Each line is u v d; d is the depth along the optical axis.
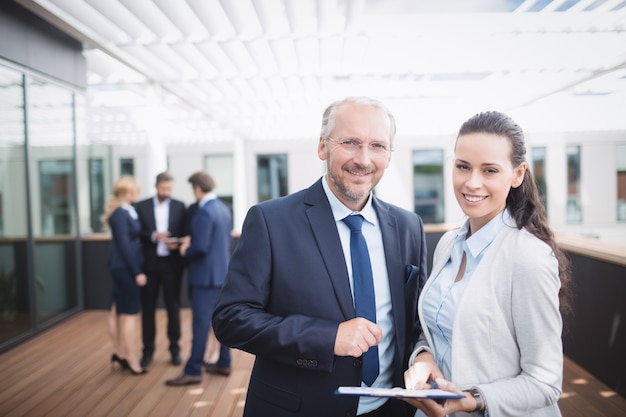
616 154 8.74
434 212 12.53
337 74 5.01
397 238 1.54
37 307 4.87
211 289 3.58
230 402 3.29
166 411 3.16
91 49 5.34
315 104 7.13
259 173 12.91
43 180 4.96
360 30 3.72
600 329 3.45
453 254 1.40
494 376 1.19
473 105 7.38
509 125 1.23
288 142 12.81
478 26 3.64
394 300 1.46
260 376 1.42
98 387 3.57
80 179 5.73
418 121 8.71
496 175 1.22
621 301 3.19
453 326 1.21
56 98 5.07
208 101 6.52
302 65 4.88
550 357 1.13
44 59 4.72
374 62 4.79
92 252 5.88
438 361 1.35
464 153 1.25
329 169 1.41
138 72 5.11
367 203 1.50
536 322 1.13
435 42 4.09
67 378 3.75
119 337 4.03
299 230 1.41
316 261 1.37
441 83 6.02
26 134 4.58
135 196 3.82
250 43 4.03
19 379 3.75
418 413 1.44
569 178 9.65
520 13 3.59
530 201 1.26
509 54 4.43
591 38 3.89
